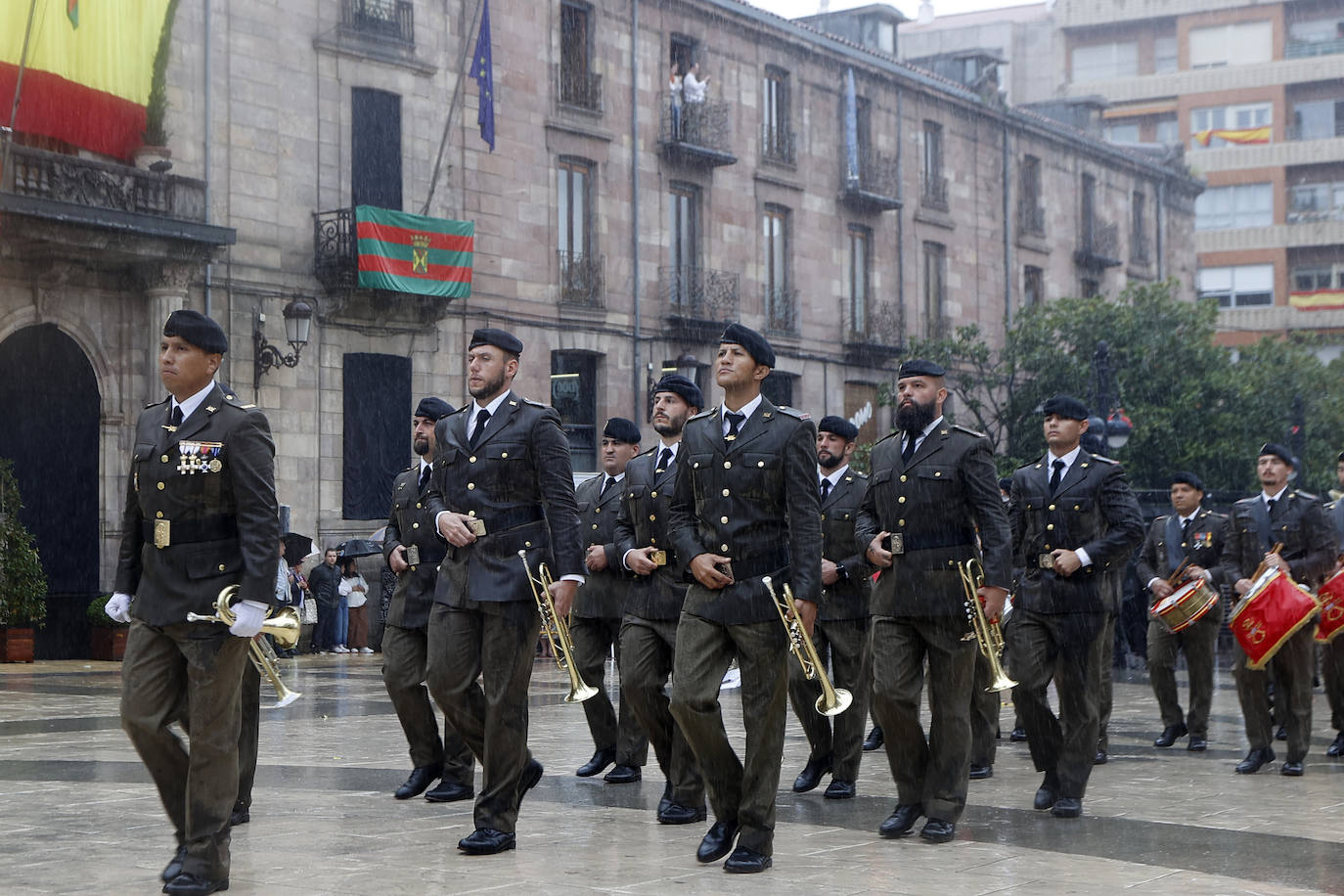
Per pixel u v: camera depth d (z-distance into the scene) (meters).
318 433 24.06
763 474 6.53
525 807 8.10
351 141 24.61
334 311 24.11
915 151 36.22
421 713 8.29
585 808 8.09
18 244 20.44
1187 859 6.72
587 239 28.48
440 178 25.80
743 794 6.37
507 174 26.84
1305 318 60.84
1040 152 40.75
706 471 6.62
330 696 15.20
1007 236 39.03
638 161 29.16
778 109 32.59
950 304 37.09
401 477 8.70
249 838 6.93
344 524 24.36
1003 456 33.16
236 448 5.75
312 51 24.06
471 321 26.22
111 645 20.75
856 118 34.34
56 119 20.86
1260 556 11.17
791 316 32.41
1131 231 45.03
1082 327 33.66
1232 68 62.38
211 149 22.69
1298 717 10.05
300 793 8.45
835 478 9.62
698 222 30.48
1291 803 8.62
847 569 9.02
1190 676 11.66
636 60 29.22
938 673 7.31
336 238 23.94
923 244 36.47
